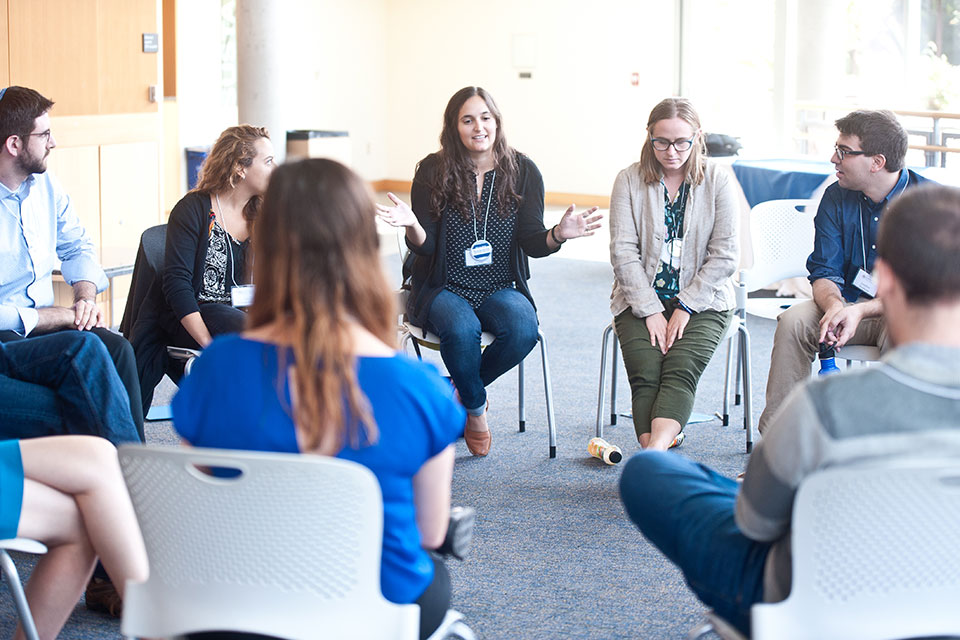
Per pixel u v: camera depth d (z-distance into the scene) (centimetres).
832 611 146
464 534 169
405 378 146
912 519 141
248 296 341
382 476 147
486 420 423
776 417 149
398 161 1320
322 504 141
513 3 1209
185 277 333
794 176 631
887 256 144
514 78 1223
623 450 386
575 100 1191
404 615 146
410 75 1291
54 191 326
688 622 254
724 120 1125
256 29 736
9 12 571
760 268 394
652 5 1132
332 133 1059
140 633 155
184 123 909
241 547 146
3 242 306
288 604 148
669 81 1138
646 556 294
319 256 143
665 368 340
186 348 344
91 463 195
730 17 1102
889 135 327
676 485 176
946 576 145
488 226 368
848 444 141
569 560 291
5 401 254
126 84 643
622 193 363
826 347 323
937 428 140
